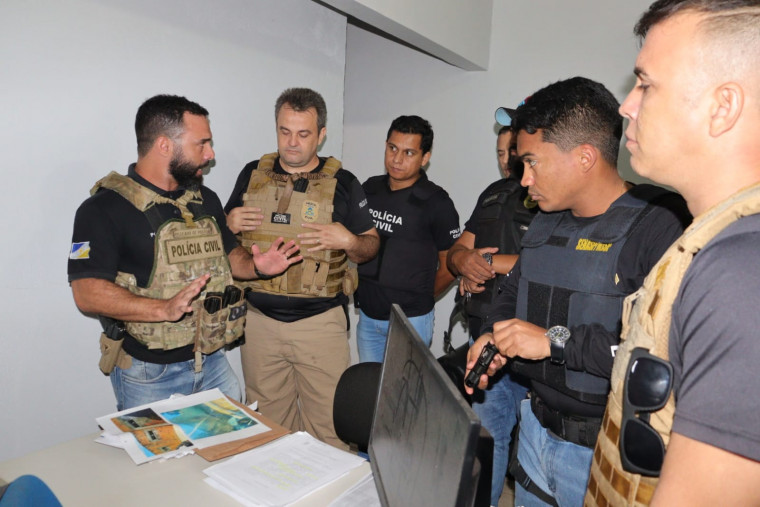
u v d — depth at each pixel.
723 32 0.59
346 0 2.18
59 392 1.89
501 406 2.14
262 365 2.30
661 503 0.56
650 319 0.69
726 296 0.54
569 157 1.16
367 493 1.14
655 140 0.66
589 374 1.17
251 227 2.10
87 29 1.80
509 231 2.20
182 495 1.12
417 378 0.84
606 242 1.16
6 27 1.61
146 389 1.79
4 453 1.78
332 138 2.90
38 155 1.73
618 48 3.00
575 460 1.25
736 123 0.60
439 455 0.69
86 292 1.61
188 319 1.77
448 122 3.56
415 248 2.69
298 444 1.34
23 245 1.73
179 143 1.74
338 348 2.31
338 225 2.11
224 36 2.25
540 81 3.25
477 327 2.23
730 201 0.60
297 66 2.62
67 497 1.10
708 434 0.53
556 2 3.16
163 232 1.72
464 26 3.06
